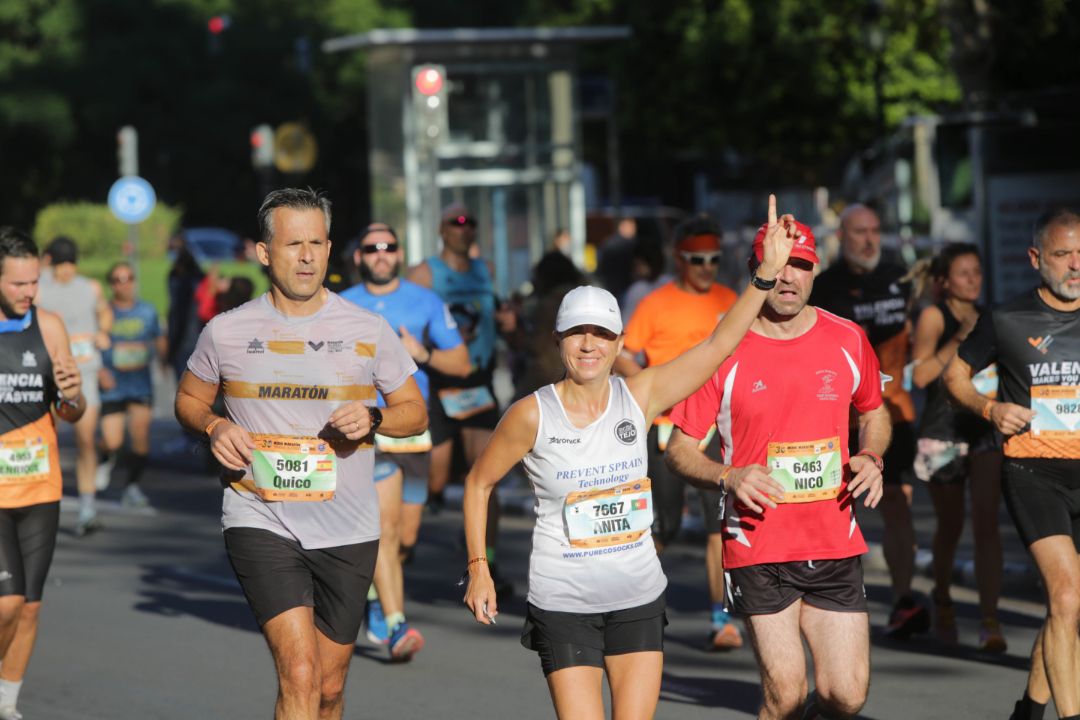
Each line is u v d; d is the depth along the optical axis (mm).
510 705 21547
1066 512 18031
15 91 140375
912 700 21234
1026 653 23922
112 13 146125
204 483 46656
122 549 35344
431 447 26625
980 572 23875
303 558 15828
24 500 19500
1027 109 55281
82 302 37531
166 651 25125
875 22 71375
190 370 16031
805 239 16078
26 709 21484
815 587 16094
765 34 94125
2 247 19391
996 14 55844
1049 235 18078
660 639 14852
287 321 15812
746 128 97625
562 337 14539
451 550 34406
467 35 65062
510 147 66625
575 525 14578
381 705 21547
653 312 25484
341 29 150875
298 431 15766
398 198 66750
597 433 14648
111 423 41719
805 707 16312
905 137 62781
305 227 15562
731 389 16375
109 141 148250
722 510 16438
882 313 24875
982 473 23625
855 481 16094
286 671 15375
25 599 19406
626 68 99250
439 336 25484
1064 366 18125
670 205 167750
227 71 147625
